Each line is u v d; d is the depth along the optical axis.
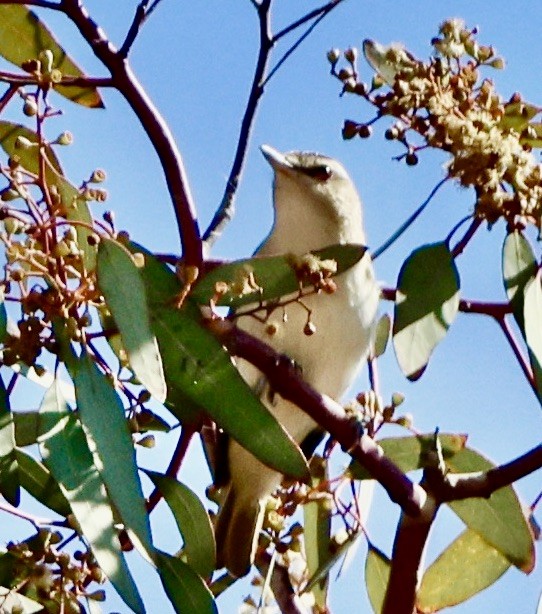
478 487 7.27
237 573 8.38
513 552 8.20
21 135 7.61
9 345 6.14
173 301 6.86
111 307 5.96
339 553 8.06
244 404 6.86
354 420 7.33
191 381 6.86
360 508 8.27
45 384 7.12
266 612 8.10
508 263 7.41
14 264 6.16
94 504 6.18
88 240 6.11
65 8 7.04
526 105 7.78
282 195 10.67
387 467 7.28
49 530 6.70
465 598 8.52
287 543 7.94
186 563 7.09
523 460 7.24
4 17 7.91
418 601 8.53
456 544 8.57
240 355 7.14
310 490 7.89
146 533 6.09
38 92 6.45
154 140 7.09
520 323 7.38
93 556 6.27
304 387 7.23
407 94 6.95
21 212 6.20
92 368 6.25
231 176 8.16
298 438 10.65
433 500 7.35
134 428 6.83
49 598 6.64
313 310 9.71
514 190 7.06
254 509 8.52
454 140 6.88
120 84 7.09
